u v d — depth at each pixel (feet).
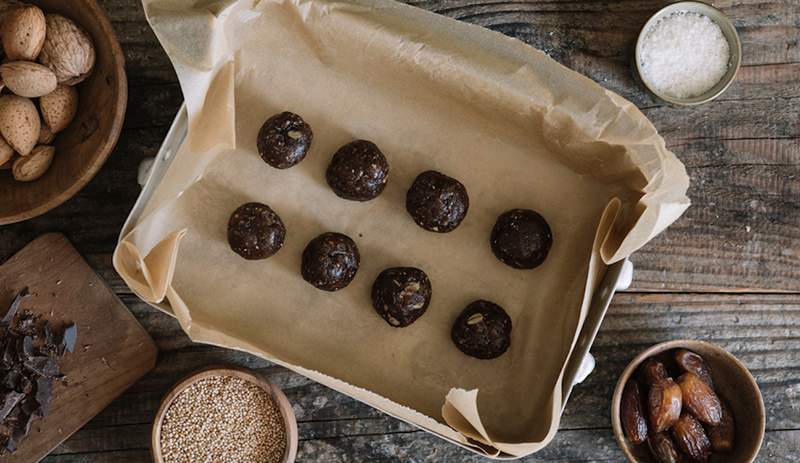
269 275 2.27
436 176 2.23
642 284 2.42
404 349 2.27
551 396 2.15
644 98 2.40
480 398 2.26
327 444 2.43
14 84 2.15
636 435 2.27
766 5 2.40
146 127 2.38
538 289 2.27
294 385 2.43
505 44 2.08
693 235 2.42
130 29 2.37
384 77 2.21
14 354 2.28
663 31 2.34
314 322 2.27
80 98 2.26
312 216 2.28
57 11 2.24
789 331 2.43
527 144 2.23
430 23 2.09
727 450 2.32
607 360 2.42
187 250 2.25
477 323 2.21
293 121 2.21
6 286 2.30
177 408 2.34
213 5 2.04
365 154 2.20
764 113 2.41
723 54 2.34
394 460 2.44
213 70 2.07
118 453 2.42
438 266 2.28
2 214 2.19
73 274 2.34
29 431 2.32
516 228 2.21
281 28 2.17
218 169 2.26
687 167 2.41
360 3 2.10
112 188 2.39
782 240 2.42
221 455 2.38
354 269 2.24
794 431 2.44
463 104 2.20
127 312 2.36
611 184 2.22
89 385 2.34
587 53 2.39
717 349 2.27
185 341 2.42
